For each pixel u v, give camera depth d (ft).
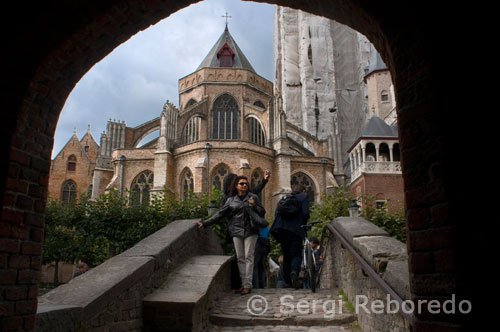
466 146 9.37
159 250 18.45
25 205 11.73
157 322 15.65
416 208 9.86
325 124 182.50
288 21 206.39
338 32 200.13
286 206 25.50
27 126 12.05
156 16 13.47
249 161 116.47
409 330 12.54
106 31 12.90
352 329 18.12
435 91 9.80
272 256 59.41
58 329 11.27
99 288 13.53
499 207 8.76
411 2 10.41
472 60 9.74
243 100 144.05
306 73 189.88
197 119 144.77
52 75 12.62
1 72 11.64
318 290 24.17
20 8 11.59
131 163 123.75
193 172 115.65
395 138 112.57
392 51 11.06
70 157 154.61
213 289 20.40
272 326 18.47
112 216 33.68
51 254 42.80
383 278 14.99
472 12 9.86
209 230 28.55
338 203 41.11
